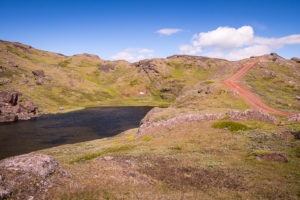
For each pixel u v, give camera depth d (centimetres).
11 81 14325
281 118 4475
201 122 3994
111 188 1201
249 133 3022
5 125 7994
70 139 6078
